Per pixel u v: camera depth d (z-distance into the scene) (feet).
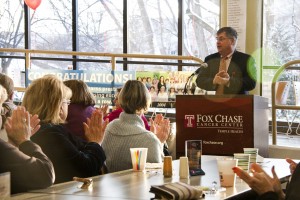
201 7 35.58
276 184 9.86
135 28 38.22
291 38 32.71
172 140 17.63
